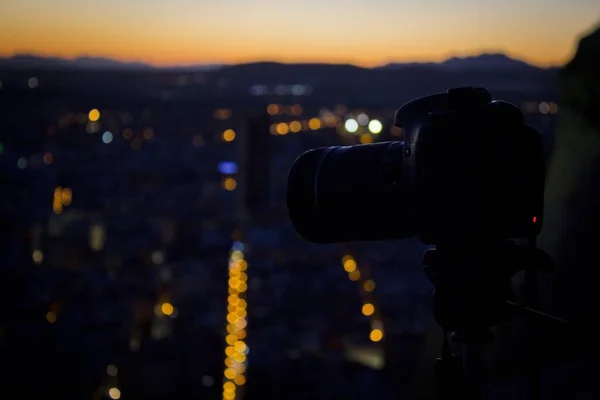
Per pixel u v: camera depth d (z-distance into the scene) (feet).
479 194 3.21
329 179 3.55
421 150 3.29
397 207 3.44
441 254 3.41
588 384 4.59
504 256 3.34
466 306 3.35
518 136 3.26
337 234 3.60
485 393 5.20
